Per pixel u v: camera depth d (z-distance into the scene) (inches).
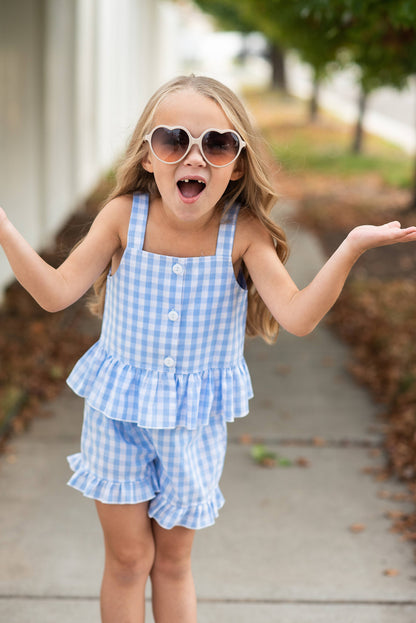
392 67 349.1
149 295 70.7
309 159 619.5
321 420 175.6
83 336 229.8
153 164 66.2
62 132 357.7
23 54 276.8
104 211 72.4
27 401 179.3
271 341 83.5
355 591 110.8
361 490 142.7
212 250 71.0
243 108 68.0
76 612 104.7
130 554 78.7
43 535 124.2
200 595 108.9
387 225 61.4
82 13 399.2
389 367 206.1
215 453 77.2
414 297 274.8
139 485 75.5
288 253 74.8
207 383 73.9
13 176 262.8
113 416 72.1
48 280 65.4
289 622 103.3
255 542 124.0
